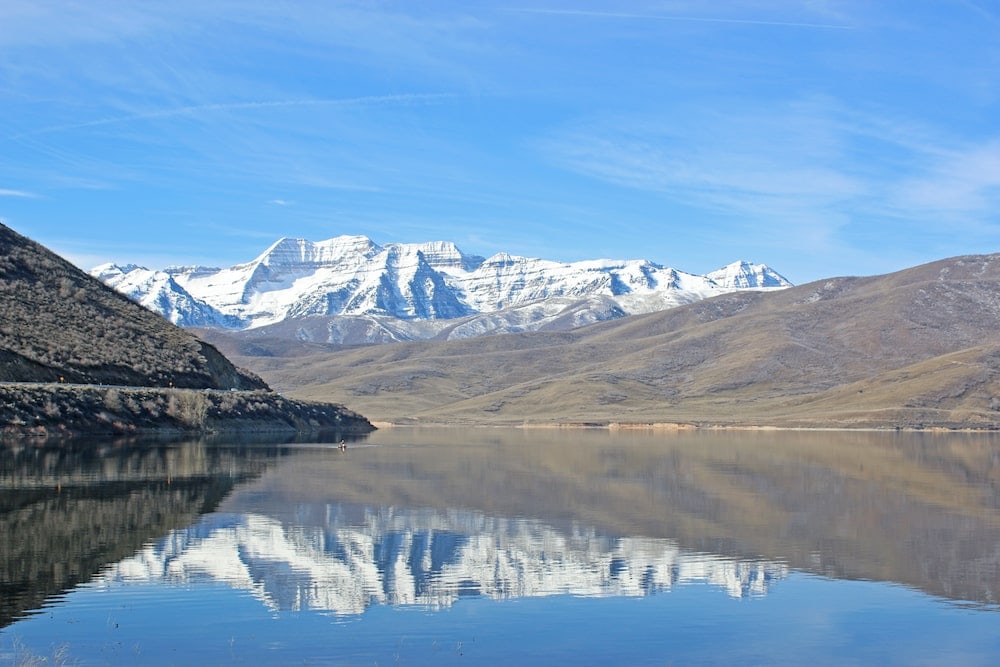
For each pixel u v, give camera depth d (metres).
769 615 29.09
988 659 25.45
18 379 95.81
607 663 24.75
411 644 25.98
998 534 42.31
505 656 25.19
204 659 24.53
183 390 112.62
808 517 46.91
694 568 35.06
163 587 30.92
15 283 116.88
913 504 52.16
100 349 112.12
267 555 35.97
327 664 24.34
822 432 167.75
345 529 41.88
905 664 25.08
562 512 47.94
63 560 33.91
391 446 102.81
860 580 33.47
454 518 45.53
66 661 24.08
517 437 135.62
